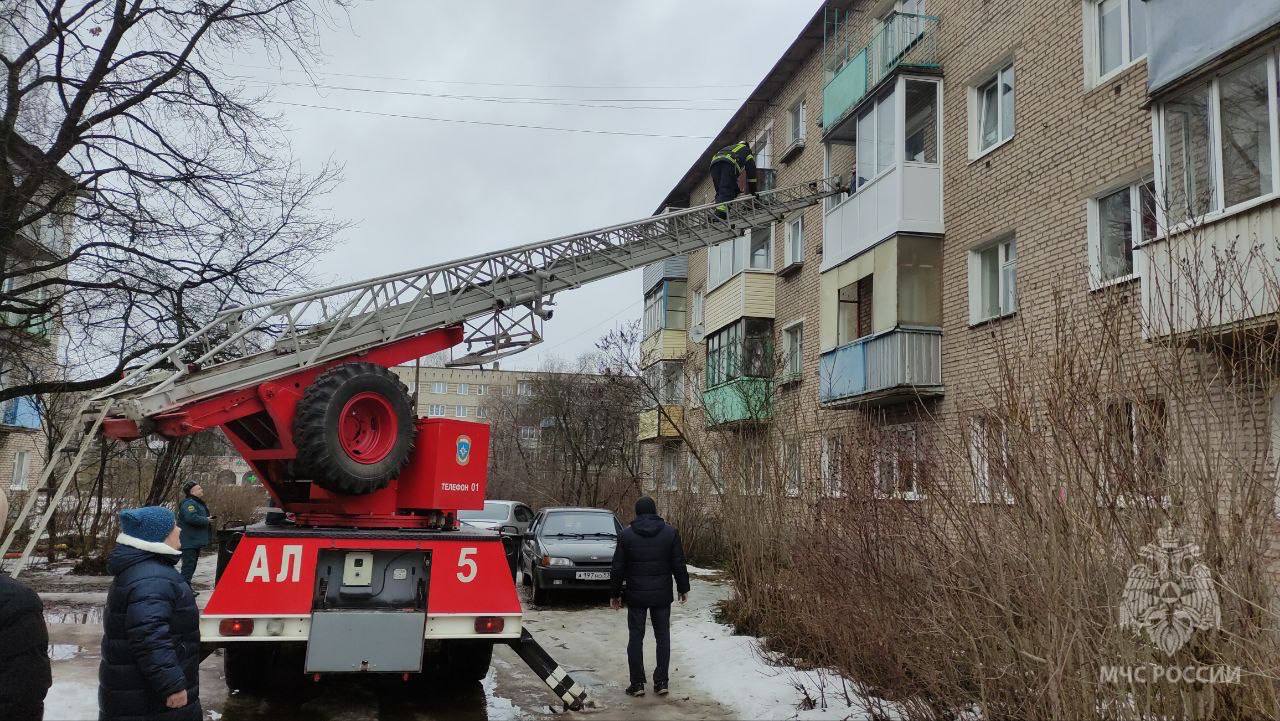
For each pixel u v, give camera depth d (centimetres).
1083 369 465
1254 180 728
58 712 561
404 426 686
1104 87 1044
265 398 661
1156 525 405
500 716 619
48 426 1625
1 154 1189
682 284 2806
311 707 631
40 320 1335
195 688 398
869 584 580
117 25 1268
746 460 994
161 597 379
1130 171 995
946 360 1323
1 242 1211
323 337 748
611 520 1371
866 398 1394
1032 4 1189
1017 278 1182
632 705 654
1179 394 437
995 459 479
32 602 336
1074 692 394
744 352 1922
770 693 653
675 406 2359
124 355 1298
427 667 742
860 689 568
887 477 628
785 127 2147
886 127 1431
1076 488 423
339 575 607
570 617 1098
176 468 1700
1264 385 435
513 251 941
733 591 1068
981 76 1309
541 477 3164
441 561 618
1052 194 1126
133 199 1278
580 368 4559
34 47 1218
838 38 1842
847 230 1530
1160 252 731
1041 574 416
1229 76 755
